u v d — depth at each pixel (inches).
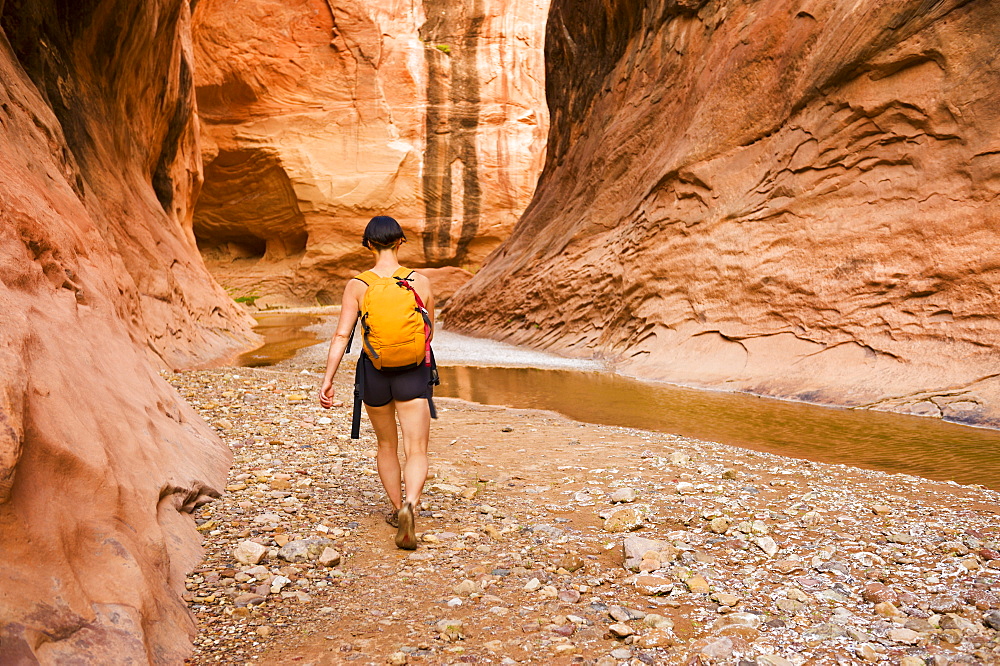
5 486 75.7
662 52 655.8
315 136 1637.6
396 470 145.9
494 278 840.3
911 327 348.8
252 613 104.7
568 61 880.9
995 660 91.7
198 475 149.1
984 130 343.6
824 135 419.8
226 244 1771.7
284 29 1592.0
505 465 209.0
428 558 129.9
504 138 1772.9
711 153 504.1
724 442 259.0
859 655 94.2
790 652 95.2
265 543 132.2
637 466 205.2
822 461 227.3
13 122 202.2
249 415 262.7
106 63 513.0
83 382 115.3
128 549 91.8
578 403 353.7
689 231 503.8
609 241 618.8
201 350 528.7
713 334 455.8
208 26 1539.1
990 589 113.9
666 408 336.5
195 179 898.7
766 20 490.0
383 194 1654.8
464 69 1739.7
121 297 199.6
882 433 272.8
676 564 126.3
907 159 377.7
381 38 1647.4
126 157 576.7
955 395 308.3
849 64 403.2
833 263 394.0
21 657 67.4
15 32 378.6
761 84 481.7
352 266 1679.4
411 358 135.3
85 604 78.9
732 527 146.3
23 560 75.9
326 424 253.9
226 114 1609.3
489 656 93.7
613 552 134.6
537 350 643.5
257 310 1513.3
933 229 352.8
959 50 358.0
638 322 534.9
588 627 102.3
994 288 323.0
